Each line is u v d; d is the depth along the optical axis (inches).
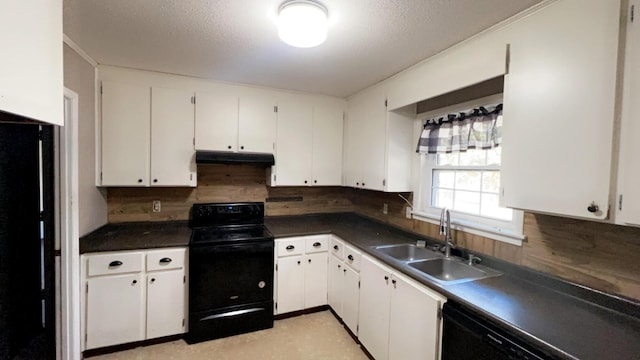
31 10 31.5
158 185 100.5
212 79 105.9
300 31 58.7
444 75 75.9
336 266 105.9
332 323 104.9
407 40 70.9
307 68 92.2
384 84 101.7
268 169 123.3
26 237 81.8
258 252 98.7
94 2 56.6
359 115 117.3
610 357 37.7
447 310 56.6
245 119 111.6
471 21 61.0
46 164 75.3
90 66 88.4
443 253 84.1
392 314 73.3
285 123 118.3
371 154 108.6
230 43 75.0
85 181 86.5
